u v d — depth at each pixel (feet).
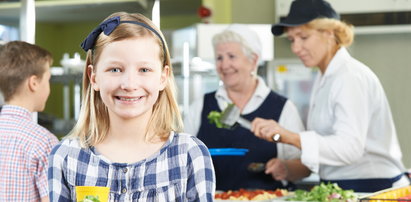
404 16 15.26
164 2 23.84
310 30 8.87
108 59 3.90
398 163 9.04
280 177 9.34
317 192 7.80
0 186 6.53
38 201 6.61
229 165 9.66
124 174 4.06
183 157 4.15
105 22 3.92
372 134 8.81
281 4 15.64
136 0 16.08
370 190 8.82
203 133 9.93
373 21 15.42
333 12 8.86
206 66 14.24
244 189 9.50
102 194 3.66
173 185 4.11
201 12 15.14
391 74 16.26
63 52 26.58
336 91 8.62
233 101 9.95
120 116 3.98
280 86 14.48
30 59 6.87
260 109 9.81
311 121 9.18
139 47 3.89
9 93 6.80
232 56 9.75
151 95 3.97
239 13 16.46
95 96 4.23
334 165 8.55
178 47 15.37
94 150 4.16
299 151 9.75
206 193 4.08
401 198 6.75
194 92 14.33
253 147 9.68
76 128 4.31
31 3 14.52
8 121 6.69
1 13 15.42
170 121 4.31
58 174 4.13
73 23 26.43
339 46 8.98
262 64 14.51
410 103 16.15
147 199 4.07
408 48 16.14
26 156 6.51
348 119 8.45
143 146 4.16
